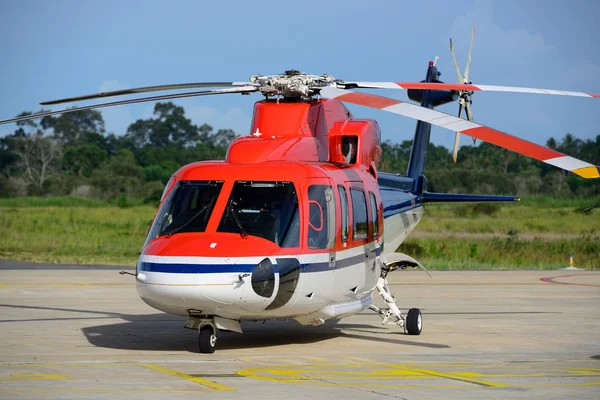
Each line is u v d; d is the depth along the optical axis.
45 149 164.38
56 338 20.09
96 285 35.31
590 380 15.05
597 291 36.31
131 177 149.62
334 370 15.84
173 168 168.88
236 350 18.53
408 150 159.38
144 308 27.19
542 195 132.62
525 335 21.81
